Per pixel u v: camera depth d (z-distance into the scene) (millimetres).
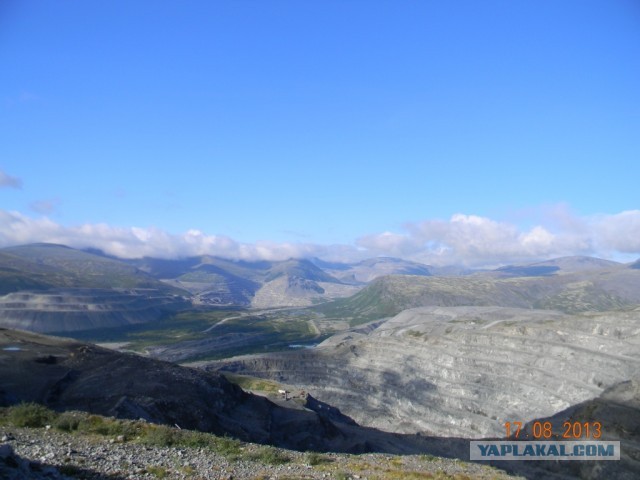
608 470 79438
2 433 32750
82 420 39750
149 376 71438
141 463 30016
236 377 136000
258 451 39406
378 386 156625
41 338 84250
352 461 42906
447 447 101312
